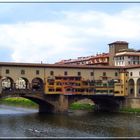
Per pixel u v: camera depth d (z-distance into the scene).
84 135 89.06
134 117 132.00
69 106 164.38
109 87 158.00
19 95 143.62
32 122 115.06
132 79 161.62
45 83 147.38
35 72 148.38
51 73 151.00
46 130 97.56
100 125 108.31
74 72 155.25
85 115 139.75
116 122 115.94
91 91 154.88
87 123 113.19
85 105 175.75
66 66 153.25
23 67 146.62
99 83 156.62
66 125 108.25
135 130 98.19
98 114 144.75
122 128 101.88
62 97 149.12
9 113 145.62
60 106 149.25
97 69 159.50
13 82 145.25
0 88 141.25
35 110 162.75
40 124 110.25
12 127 103.44
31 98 149.50
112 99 160.62
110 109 165.75
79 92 152.50
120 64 197.62
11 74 144.50
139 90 160.25
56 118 127.31
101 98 161.12
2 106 186.00
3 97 141.00
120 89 159.25
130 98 156.12
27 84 147.75
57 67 151.88
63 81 150.12
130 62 195.38
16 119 123.12
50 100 148.50
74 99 153.88
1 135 88.88
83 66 156.38
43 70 149.62
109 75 161.62
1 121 117.25
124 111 155.38
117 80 160.25
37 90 146.62
